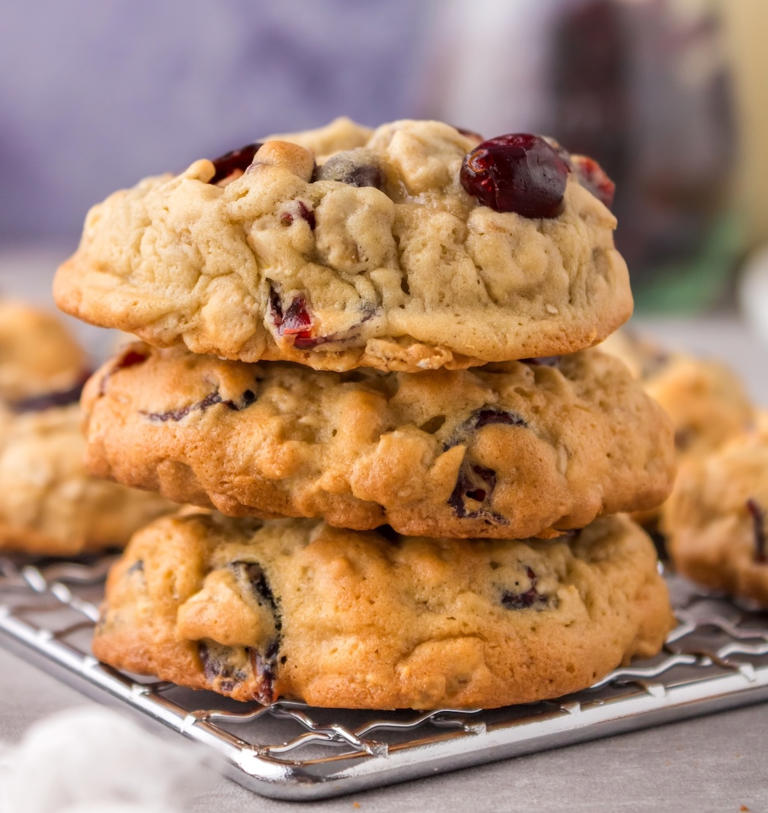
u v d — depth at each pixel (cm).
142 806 28
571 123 62
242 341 30
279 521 32
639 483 32
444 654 31
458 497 31
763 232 81
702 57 63
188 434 31
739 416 42
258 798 29
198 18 89
